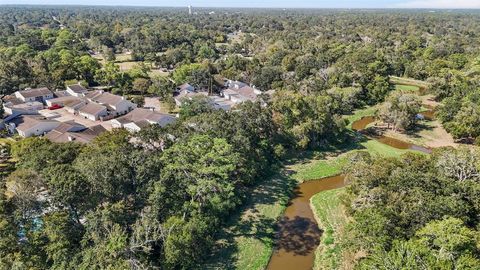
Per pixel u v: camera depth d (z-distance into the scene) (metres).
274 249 45.00
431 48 154.62
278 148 67.50
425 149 76.38
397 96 89.81
